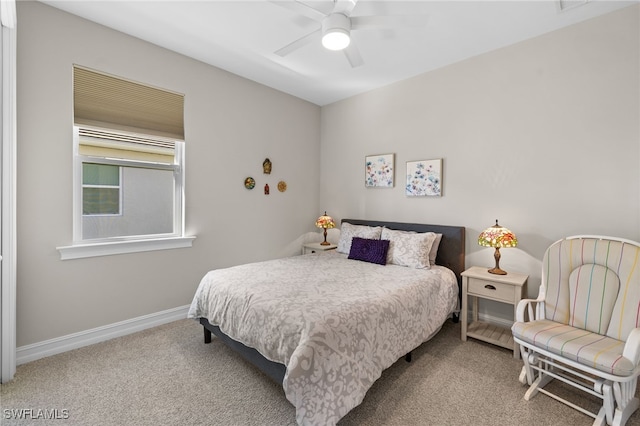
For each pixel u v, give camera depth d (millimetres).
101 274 2580
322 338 1538
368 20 1963
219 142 3361
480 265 3018
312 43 2770
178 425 1626
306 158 4375
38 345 2273
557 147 2557
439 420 1664
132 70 2697
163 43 2818
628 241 1935
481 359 2324
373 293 2082
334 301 1884
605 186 2346
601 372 1535
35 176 2244
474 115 3025
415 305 2221
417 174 3457
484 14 2316
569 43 2479
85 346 2484
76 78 2432
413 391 1919
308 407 1426
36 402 1786
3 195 1948
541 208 2650
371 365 1725
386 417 1685
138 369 2150
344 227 3750
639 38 2188
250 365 2217
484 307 3020
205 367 2186
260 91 3738
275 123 3928
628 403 1668
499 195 2885
